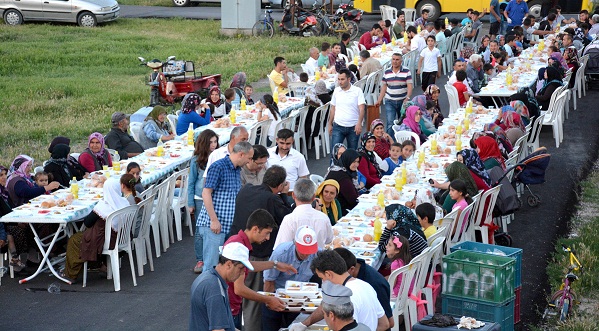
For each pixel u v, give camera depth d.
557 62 17.31
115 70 24.44
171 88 19.19
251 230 6.86
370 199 10.13
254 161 9.06
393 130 14.71
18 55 25.83
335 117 13.71
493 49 19.72
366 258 8.09
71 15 32.12
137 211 9.62
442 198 10.16
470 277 7.72
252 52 26.08
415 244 7.91
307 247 6.85
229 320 5.98
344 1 32.84
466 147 12.70
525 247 10.79
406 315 7.80
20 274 9.96
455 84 16.27
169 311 8.86
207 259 8.73
